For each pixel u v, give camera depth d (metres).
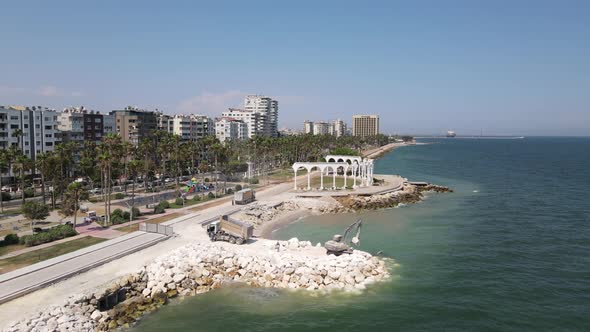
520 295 44.09
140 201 92.69
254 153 164.75
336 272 46.88
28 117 129.12
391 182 126.31
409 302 42.25
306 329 36.81
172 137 138.00
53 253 49.75
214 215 74.75
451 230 72.75
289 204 91.19
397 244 63.41
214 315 39.16
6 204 87.69
